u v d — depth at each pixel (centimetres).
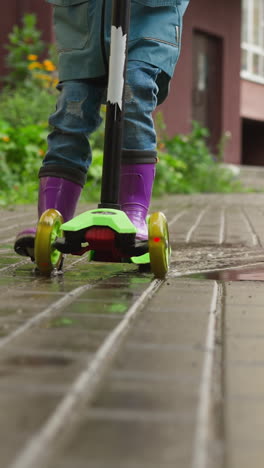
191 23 1293
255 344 169
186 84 1295
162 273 265
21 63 1044
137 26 270
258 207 713
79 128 279
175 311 206
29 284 249
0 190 768
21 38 1097
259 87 1655
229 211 652
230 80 1412
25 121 888
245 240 412
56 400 128
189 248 373
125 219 249
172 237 426
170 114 1267
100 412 122
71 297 225
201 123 1364
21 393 131
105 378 142
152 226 255
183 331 181
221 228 484
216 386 138
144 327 185
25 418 119
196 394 132
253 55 1650
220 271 294
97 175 827
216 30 1359
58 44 281
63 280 260
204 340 172
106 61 270
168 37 275
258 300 227
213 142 1395
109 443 109
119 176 256
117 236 247
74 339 171
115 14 251
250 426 117
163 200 845
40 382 138
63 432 113
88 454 104
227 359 157
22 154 820
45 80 988
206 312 205
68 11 276
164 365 151
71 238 250
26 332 178
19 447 107
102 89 283
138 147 275
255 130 1856
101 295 229
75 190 284
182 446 108
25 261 309
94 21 268
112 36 252
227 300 226
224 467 102
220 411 125
